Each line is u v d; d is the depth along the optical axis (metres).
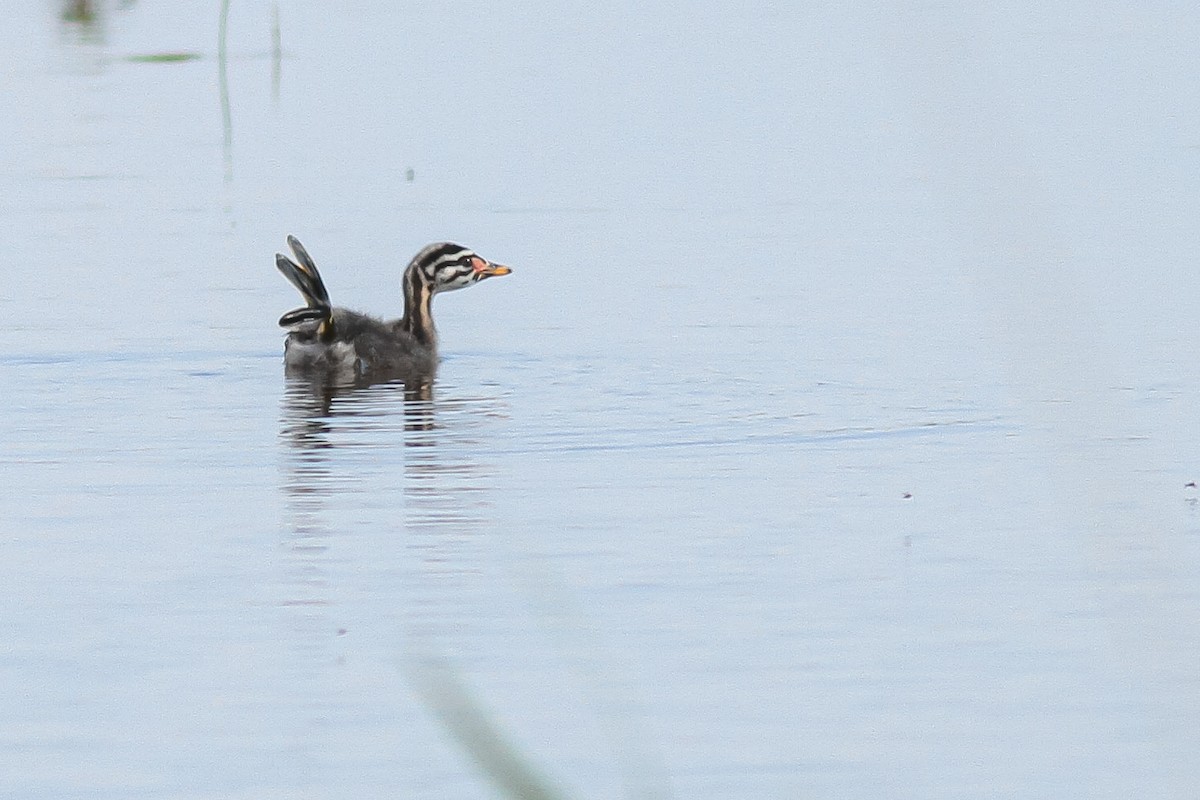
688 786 10.50
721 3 42.34
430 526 14.70
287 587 13.38
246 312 22.62
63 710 11.42
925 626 12.65
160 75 36.25
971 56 36.03
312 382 19.92
